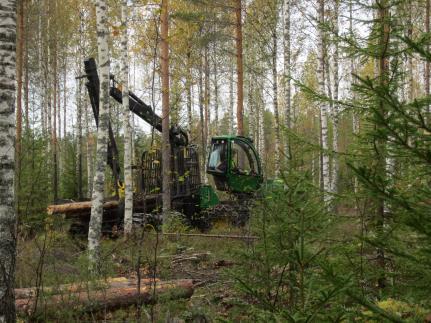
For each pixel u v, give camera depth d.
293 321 2.93
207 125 25.39
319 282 3.38
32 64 28.17
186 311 5.90
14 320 4.71
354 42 5.07
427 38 4.40
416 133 2.70
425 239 2.75
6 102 5.01
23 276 6.70
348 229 4.72
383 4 4.79
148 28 16.17
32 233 8.66
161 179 13.91
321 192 4.24
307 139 5.14
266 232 3.85
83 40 26.09
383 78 4.60
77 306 5.57
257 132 29.53
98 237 8.91
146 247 9.56
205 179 23.66
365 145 4.44
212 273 8.49
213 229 13.54
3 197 4.89
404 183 3.88
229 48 25.88
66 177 22.31
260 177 14.30
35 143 12.79
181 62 21.20
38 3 25.02
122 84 12.53
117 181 13.51
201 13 17.11
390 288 3.51
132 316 5.79
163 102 13.96
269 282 3.94
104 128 9.34
